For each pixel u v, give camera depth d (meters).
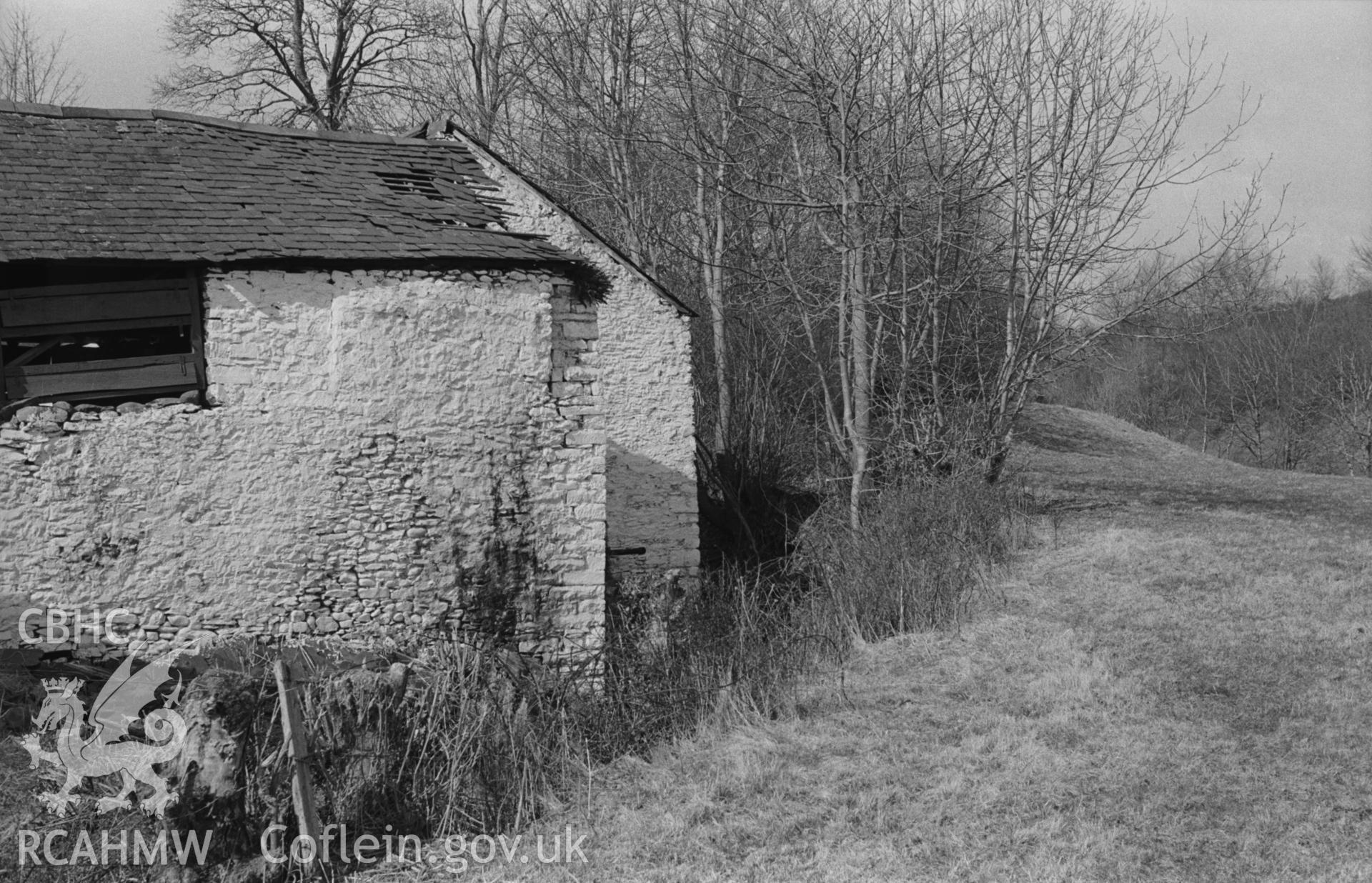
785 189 18.16
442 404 10.99
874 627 14.12
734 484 19.27
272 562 10.40
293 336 10.55
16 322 10.02
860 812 8.86
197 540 10.17
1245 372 50.50
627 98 23.53
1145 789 9.12
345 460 10.66
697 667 11.52
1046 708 11.10
